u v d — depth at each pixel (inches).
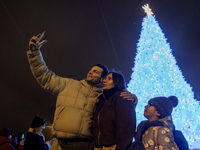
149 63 291.3
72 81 92.2
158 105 84.5
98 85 94.4
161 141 71.1
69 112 82.0
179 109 266.2
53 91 87.9
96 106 88.7
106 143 68.7
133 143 71.6
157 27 320.2
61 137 78.7
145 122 83.9
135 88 290.2
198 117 265.0
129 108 70.7
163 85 275.9
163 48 299.4
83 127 80.1
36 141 117.6
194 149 229.8
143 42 311.3
